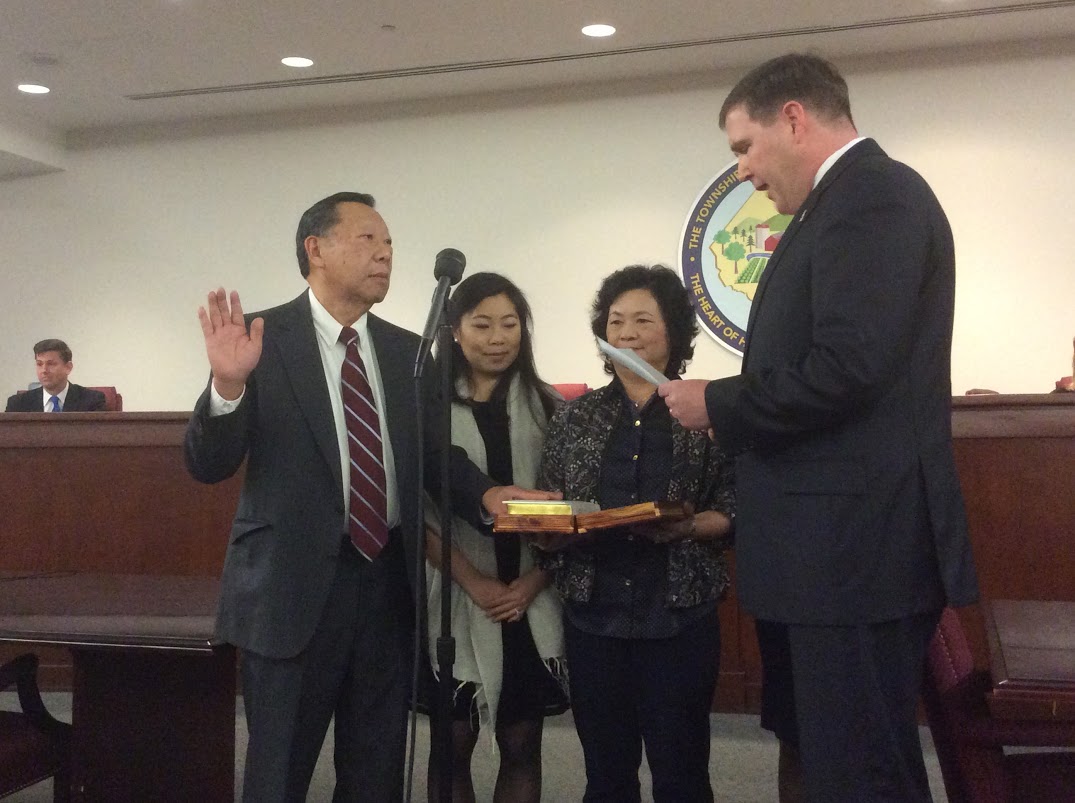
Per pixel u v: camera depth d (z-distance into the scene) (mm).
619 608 1937
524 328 2293
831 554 1443
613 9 5359
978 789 1818
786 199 1628
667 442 1985
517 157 6645
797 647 1477
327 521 1823
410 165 6824
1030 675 1487
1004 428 3238
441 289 1827
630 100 6461
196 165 7203
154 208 7281
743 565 1548
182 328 7223
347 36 5695
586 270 6516
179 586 2434
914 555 1446
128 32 5617
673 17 5461
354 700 1898
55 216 7438
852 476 1448
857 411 1457
